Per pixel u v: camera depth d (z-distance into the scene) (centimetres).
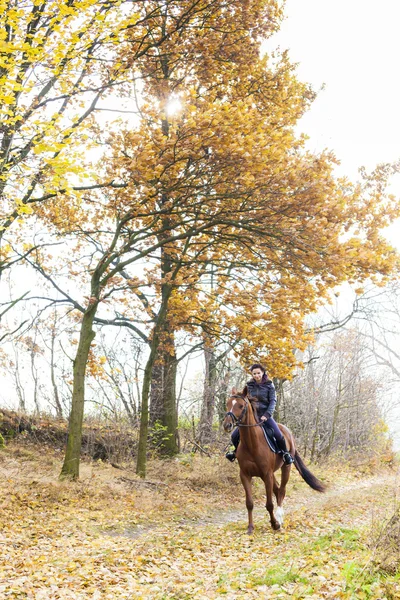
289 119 1914
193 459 2228
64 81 1312
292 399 3148
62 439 2138
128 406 2302
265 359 1966
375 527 833
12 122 1123
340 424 3219
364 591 624
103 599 708
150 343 2227
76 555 938
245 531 1209
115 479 1728
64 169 1084
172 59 1764
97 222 2152
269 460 1198
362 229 1698
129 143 1555
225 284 2036
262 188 1512
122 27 1234
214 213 1719
